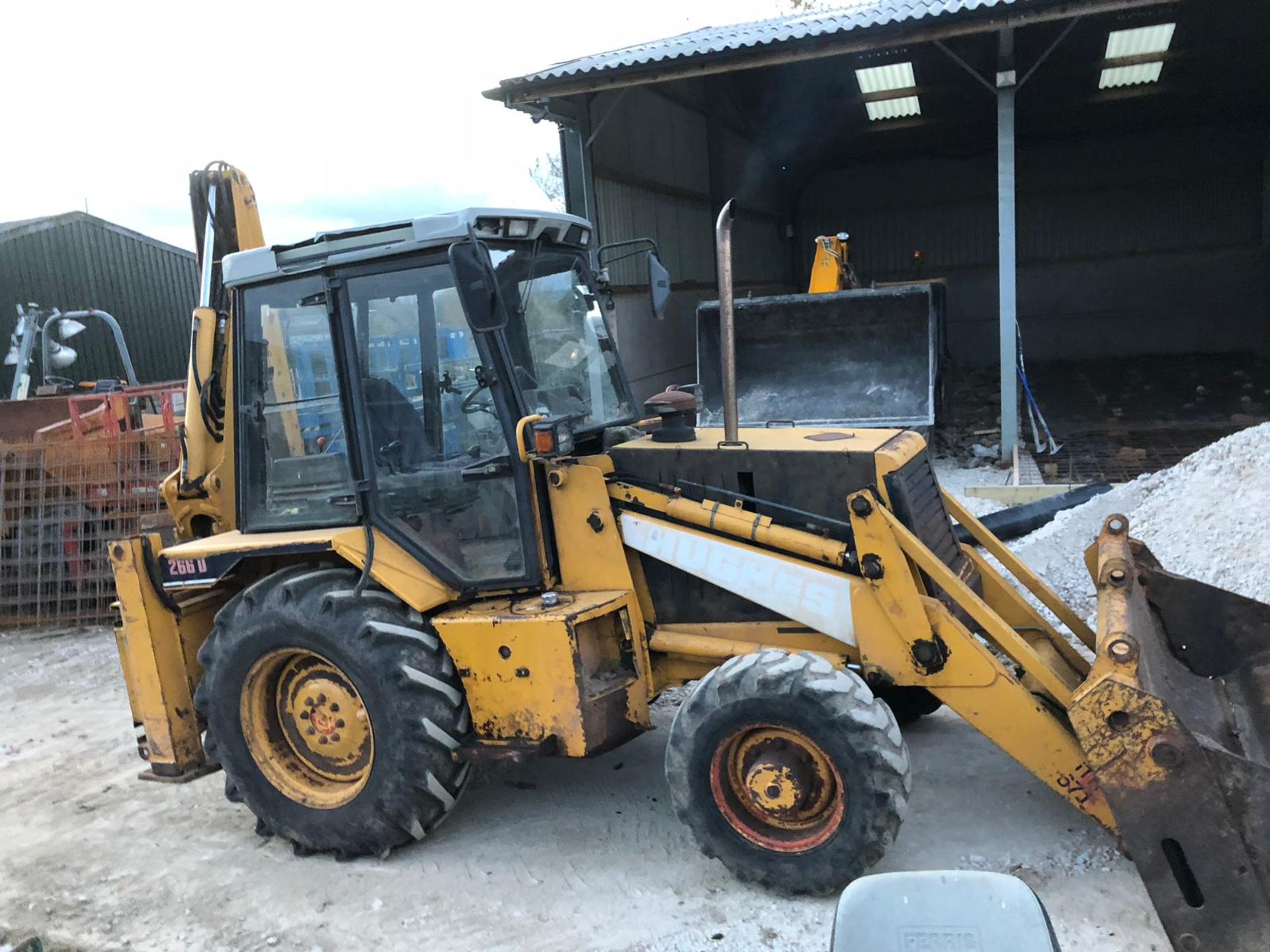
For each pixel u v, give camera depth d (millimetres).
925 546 3492
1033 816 3650
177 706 4215
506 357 3648
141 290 18812
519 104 10320
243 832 4199
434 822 3770
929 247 19578
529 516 3697
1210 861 2660
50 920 3598
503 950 3188
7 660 6914
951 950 1672
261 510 4102
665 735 4711
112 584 7633
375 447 3809
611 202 11883
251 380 4047
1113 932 2965
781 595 3527
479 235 3621
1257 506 5312
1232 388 13828
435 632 3697
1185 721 3182
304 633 3727
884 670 3398
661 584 3822
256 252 3918
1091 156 18375
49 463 7719
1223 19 12320
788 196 19875
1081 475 9055
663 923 3236
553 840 3840
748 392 9961
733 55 9305
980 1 8578
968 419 12992
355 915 3467
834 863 3168
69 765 5043
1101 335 18797
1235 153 17594
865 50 9141
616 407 4418
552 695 3469
